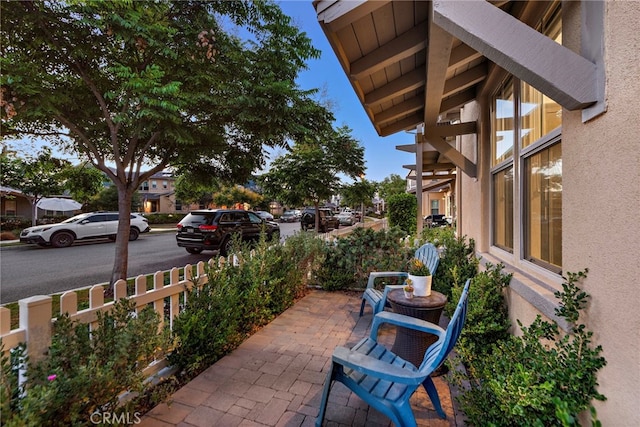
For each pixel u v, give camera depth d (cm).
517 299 253
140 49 364
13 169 1213
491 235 389
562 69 151
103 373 167
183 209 3091
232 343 301
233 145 557
